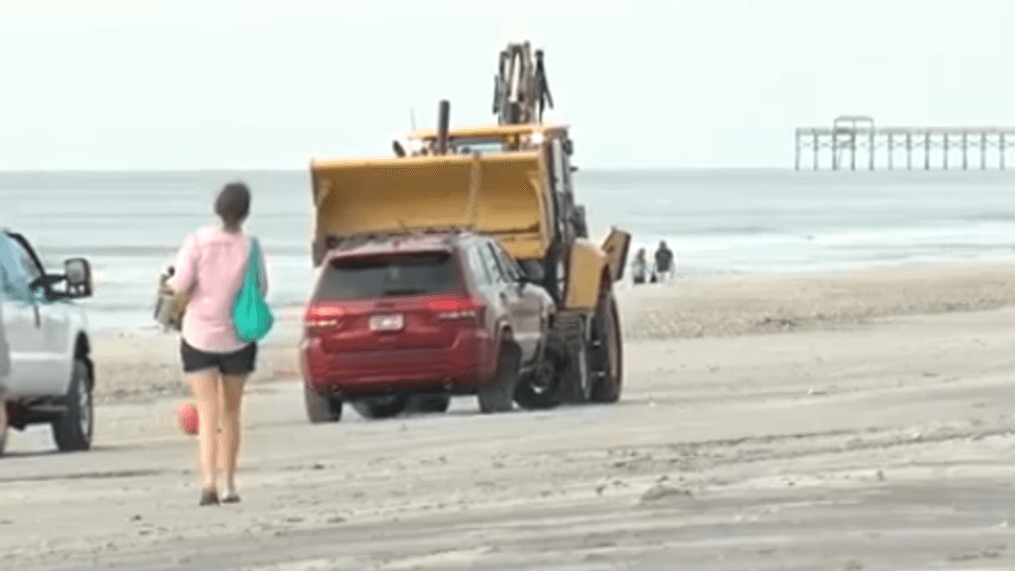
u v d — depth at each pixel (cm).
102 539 3388
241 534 3294
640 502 3334
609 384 6756
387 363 6084
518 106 7925
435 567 2717
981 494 3184
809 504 3148
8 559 3156
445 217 6788
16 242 5616
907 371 7356
